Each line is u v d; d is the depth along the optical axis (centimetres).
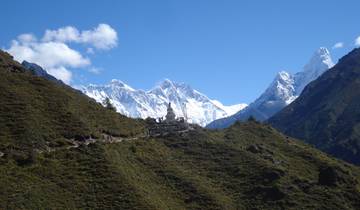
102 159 13288
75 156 13388
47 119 14762
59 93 16588
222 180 14550
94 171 12719
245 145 17300
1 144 12988
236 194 13862
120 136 16025
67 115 15288
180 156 15825
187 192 13362
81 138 14450
